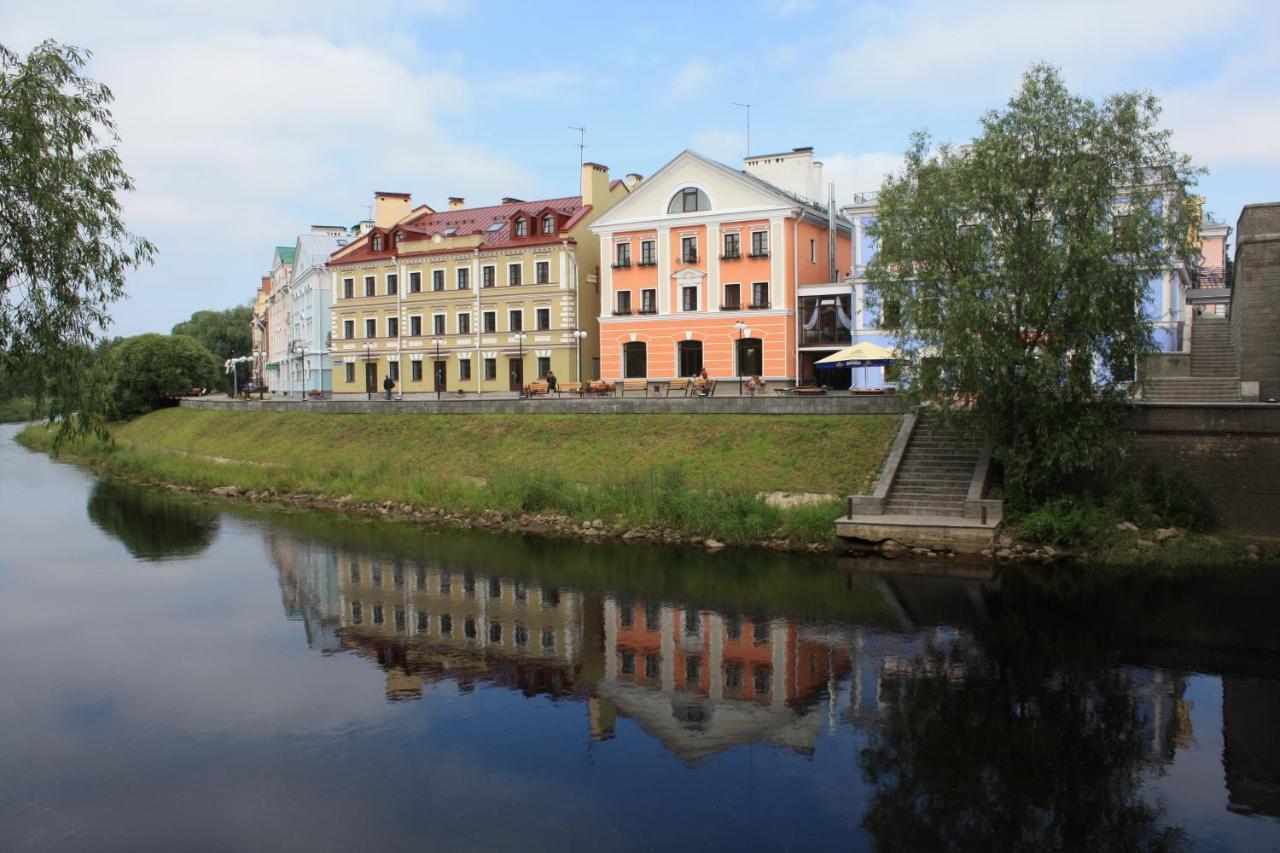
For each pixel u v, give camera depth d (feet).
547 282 199.93
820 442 111.86
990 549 86.22
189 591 83.51
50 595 82.48
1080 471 92.68
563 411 139.95
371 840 39.83
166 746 49.67
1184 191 85.81
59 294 60.85
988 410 90.79
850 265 200.85
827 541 93.20
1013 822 40.81
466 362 212.43
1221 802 42.19
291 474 142.20
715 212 177.37
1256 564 82.02
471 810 42.50
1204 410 88.53
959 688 56.24
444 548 99.71
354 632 70.69
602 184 209.97
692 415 127.54
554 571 88.17
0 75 59.00
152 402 254.47
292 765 47.32
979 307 85.30
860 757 47.42
